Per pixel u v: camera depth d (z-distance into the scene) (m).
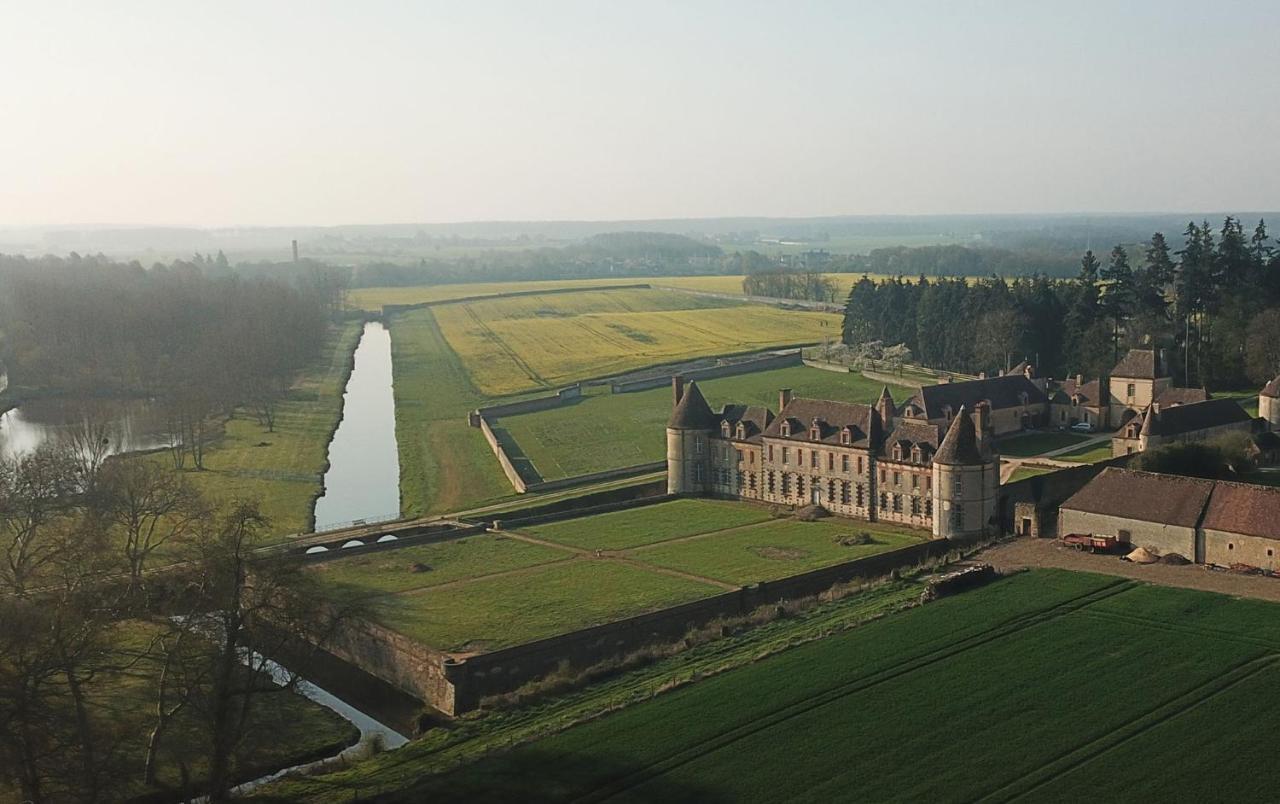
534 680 97.81
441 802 72.19
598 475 177.75
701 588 115.56
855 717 81.25
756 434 160.88
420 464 193.00
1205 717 78.69
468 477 182.75
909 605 106.50
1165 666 88.06
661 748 78.00
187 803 78.50
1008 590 109.31
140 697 94.25
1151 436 163.12
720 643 101.38
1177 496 120.38
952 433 133.62
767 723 81.00
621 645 104.12
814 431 152.62
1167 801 67.88
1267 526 112.31
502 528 145.62
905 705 82.88
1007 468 167.00
